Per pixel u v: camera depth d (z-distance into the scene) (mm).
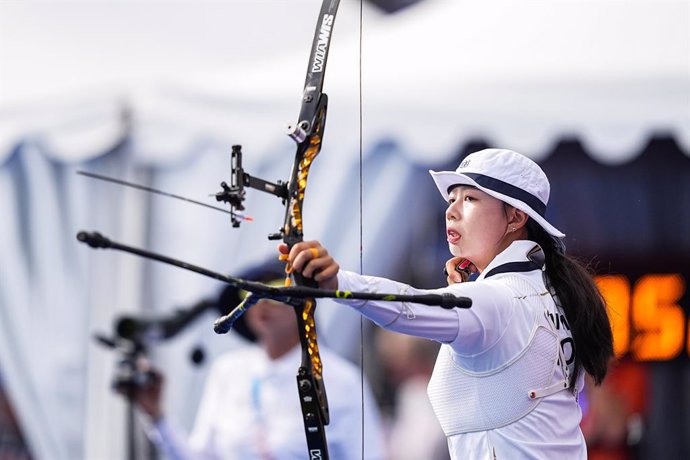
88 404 24219
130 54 24312
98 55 24359
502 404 9656
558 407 9938
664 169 23484
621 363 22594
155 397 19625
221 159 23391
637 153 20953
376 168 23641
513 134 21234
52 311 24688
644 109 20812
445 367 10023
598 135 21000
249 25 24953
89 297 24469
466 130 21391
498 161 10289
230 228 23922
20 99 24047
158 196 24047
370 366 23250
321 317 23281
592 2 21984
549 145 21125
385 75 21906
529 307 9781
